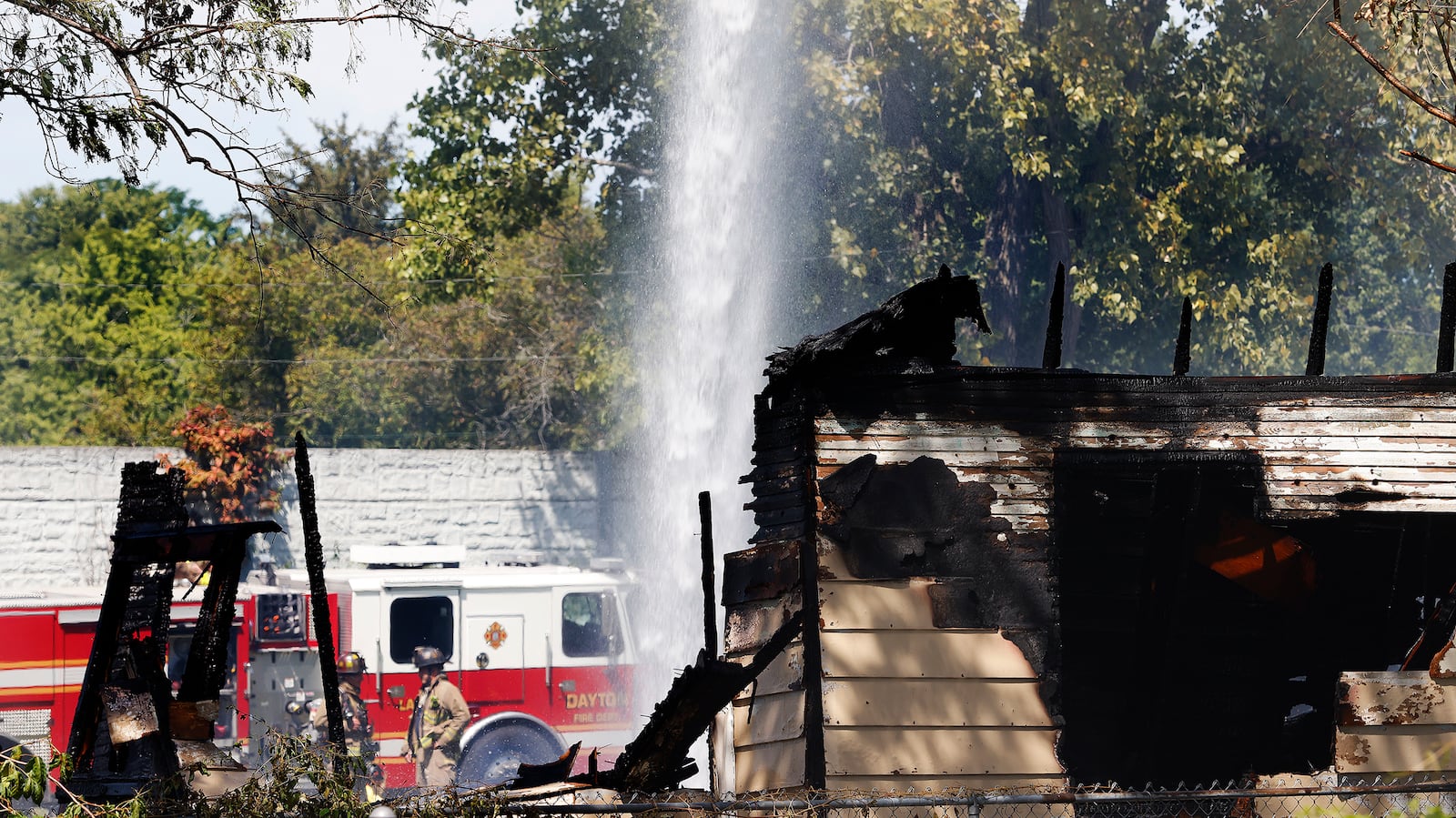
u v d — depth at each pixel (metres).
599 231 73.81
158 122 19.03
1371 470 19.53
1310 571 21.41
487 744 33.84
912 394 19.95
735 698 19.28
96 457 47.66
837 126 58.03
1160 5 62.56
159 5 19.23
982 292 64.19
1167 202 61.22
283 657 33.16
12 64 18.56
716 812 15.80
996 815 18.27
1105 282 63.28
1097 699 22.44
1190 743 22.88
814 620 18.59
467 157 58.41
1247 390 20.42
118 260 89.81
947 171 64.06
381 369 78.19
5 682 31.12
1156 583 21.08
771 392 20.36
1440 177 63.34
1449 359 21.30
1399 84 18.27
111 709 15.59
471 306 77.25
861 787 18.08
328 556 49.81
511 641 35.47
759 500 20.38
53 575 46.69
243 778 16.14
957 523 19.33
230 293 75.56
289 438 77.56
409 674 34.34
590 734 35.84
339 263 76.25
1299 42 59.88
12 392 88.56
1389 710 18.41
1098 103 59.06
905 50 59.03
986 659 18.88
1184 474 20.38
